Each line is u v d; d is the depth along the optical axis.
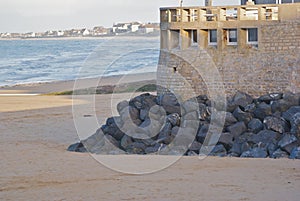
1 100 61.31
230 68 37.09
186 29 37.88
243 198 21.89
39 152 32.16
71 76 97.56
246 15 37.56
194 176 25.59
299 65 35.56
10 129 41.44
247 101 34.88
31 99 62.22
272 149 30.12
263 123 32.06
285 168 26.84
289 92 35.12
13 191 23.72
